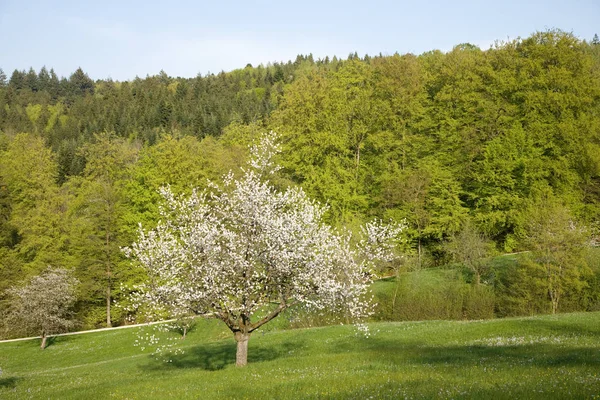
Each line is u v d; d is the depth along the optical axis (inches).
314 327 1459.2
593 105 2190.0
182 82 7185.0
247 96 6614.2
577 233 1535.4
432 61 2832.2
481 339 1004.6
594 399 363.3
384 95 2449.6
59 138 5506.9
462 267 1984.5
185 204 895.1
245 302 832.9
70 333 2042.3
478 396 398.9
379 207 2274.9
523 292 1585.9
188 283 816.3
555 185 2064.5
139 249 851.4
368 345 1104.8
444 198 2182.6
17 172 2694.4
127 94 6973.4
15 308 2046.0
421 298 1731.1
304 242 823.1
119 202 2289.6
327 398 459.2
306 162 2297.0
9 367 1609.3
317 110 2365.9
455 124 2304.4
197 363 1139.9
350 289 863.1
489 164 2096.5
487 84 2369.6
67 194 2805.1
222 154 2279.8
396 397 428.5
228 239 831.7
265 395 516.4
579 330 1002.1
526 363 632.4
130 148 3093.0
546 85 2130.9
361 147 2405.3
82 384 877.8
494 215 2060.8
